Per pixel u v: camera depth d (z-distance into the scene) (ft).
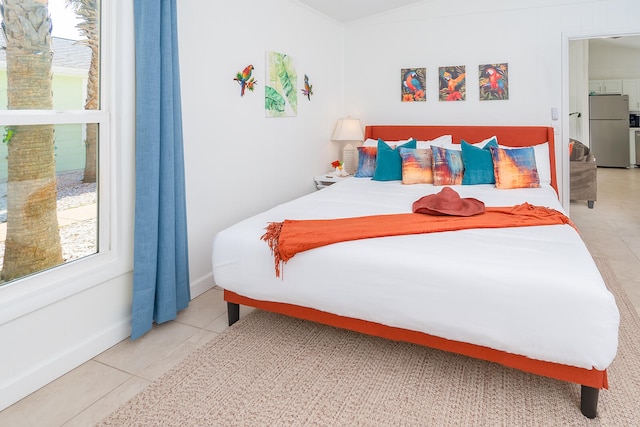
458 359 6.52
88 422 5.25
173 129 7.71
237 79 10.15
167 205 7.57
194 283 9.19
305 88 13.51
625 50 28.76
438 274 5.55
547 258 5.59
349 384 5.90
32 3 5.83
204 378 6.09
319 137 14.65
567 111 13.23
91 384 6.06
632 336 6.97
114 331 7.18
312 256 6.41
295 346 6.98
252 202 11.09
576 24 12.84
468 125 14.40
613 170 28.84
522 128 13.33
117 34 6.86
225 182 10.00
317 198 10.21
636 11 12.22
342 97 16.19
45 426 5.19
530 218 7.71
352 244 6.40
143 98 7.02
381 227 7.14
